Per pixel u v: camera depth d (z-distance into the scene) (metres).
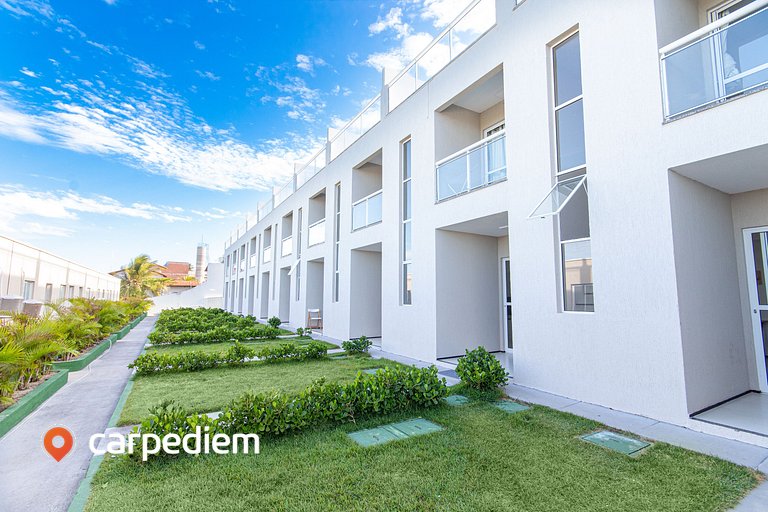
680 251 4.73
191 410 5.32
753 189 5.46
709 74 4.48
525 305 6.48
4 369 5.56
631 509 2.89
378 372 5.44
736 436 4.12
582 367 5.58
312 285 17.05
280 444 4.08
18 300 11.20
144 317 27.66
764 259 5.38
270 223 23.38
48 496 3.21
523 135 6.71
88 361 9.09
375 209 11.63
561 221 6.07
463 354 8.98
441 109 9.12
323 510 2.89
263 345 12.12
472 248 9.38
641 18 5.10
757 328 5.42
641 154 5.00
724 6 5.32
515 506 2.94
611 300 5.25
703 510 2.88
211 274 42.34
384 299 10.77
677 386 4.57
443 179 8.76
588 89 5.67
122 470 3.51
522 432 4.41
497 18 7.42
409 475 3.41
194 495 3.09
